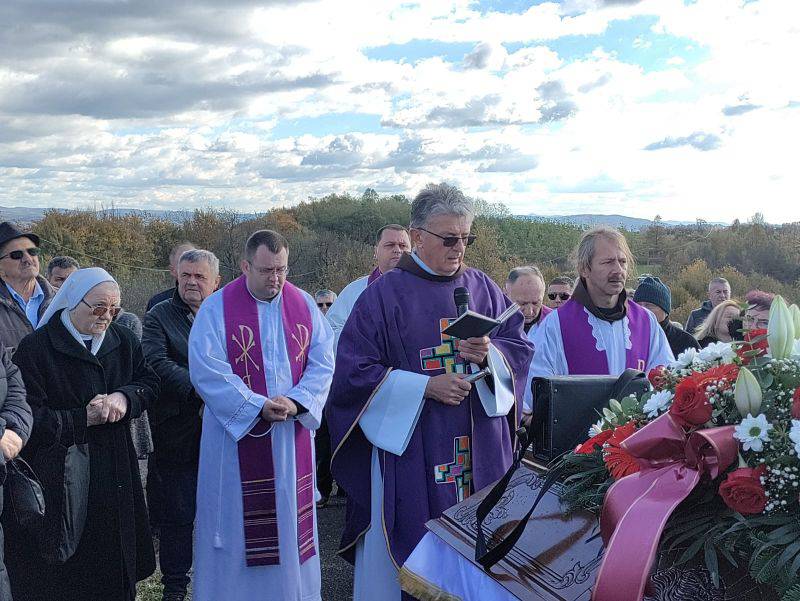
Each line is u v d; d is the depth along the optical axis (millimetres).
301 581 4266
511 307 3633
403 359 3584
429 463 3500
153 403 4336
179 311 5090
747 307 2273
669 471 1811
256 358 4254
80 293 4027
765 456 1677
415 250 3781
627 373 2482
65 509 3793
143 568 4227
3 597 3322
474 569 2273
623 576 1651
